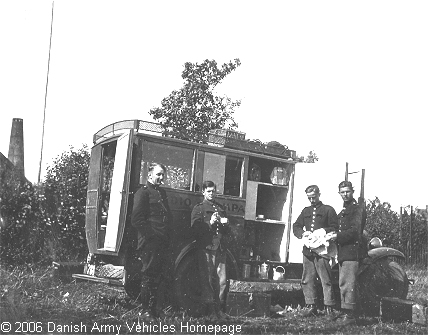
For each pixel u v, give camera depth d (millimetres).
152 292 7152
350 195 7980
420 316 7828
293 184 9508
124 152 7785
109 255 8289
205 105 16297
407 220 16266
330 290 7891
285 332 6949
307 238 7922
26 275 9039
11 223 10531
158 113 16250
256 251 9648
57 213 11406
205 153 8445
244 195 8773
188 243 7930
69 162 12484
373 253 8859
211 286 7410
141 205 7027
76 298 7961
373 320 7957
